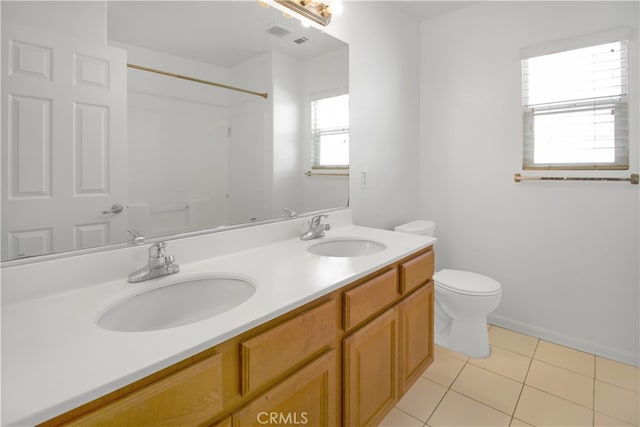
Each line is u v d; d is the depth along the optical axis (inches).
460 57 102.3
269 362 35.0
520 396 69.6
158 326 41.9
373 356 53.1
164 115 49.7
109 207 44.1
